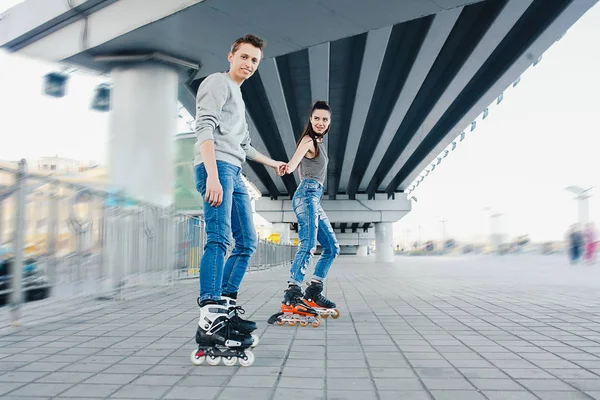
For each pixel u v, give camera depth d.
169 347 3.17
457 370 2.55
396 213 37.50
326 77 14.31
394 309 5.32
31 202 4.30
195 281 9.52
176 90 11.08
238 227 3.03
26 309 4.30
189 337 3.54
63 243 4.83
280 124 19.45
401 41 14.27
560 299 6.41
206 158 2.67
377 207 37.62
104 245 5.74
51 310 5.07
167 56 10.76
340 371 2.52
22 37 11.58
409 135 23.22
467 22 12.73
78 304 5.48
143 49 10.64
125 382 2.31
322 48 12.23
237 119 2.95
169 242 8.24
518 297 6.71
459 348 3.14
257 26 9.81
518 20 12.57
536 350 3.09
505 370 2.55
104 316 4.68
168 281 8.12
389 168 31.67
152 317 4.61
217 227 2.76
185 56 10.98
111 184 10.26
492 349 3.12
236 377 2.40
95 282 5.51
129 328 3.95
